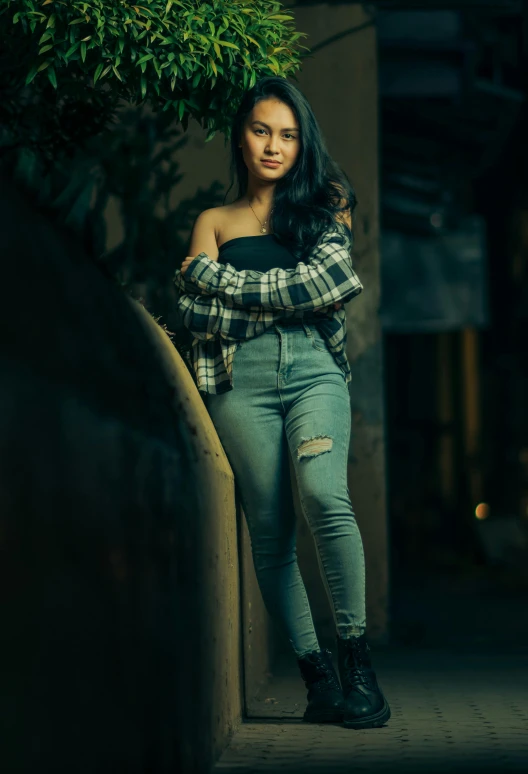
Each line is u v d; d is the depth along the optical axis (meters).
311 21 9.24
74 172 6.04
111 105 5.38
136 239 7.44
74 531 2.13
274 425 4.54
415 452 30.58
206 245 4.74
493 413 32.62
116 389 2.80
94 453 2.34
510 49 18.38
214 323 4.47
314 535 4.47
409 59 12.04
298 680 6.38
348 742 4.06
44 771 1.92
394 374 31.06
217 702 3.83
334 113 9.18
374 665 7.15
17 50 4.72
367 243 9.11
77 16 4.48
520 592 17.19
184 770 3.11
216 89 4.87
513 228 32.41
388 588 8.92
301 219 4.57
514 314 32.56
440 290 16.81
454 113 13.42
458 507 29.03
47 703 1.95
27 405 2.00
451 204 16.70
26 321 2.28
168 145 8.15
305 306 4.39
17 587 1.84
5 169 3.05
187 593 3.27
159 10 4.57
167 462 3.08
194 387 4.36
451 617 12.72
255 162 4.61
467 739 4.09
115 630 2.39
